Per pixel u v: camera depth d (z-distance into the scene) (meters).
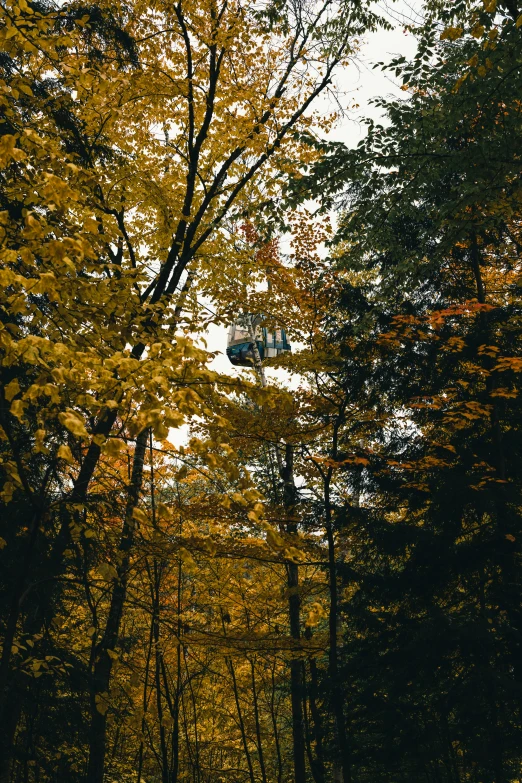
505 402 10.29
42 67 6.53
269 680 15.63
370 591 10.48
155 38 10.48
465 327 11.26
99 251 5.02
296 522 10.70
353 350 10.80
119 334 4.62
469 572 10.14
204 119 10.83
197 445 3.61
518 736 8.98
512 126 9.02
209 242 11.59
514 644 9.24
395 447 11.12
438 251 10.05
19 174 5.15
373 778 11.29
